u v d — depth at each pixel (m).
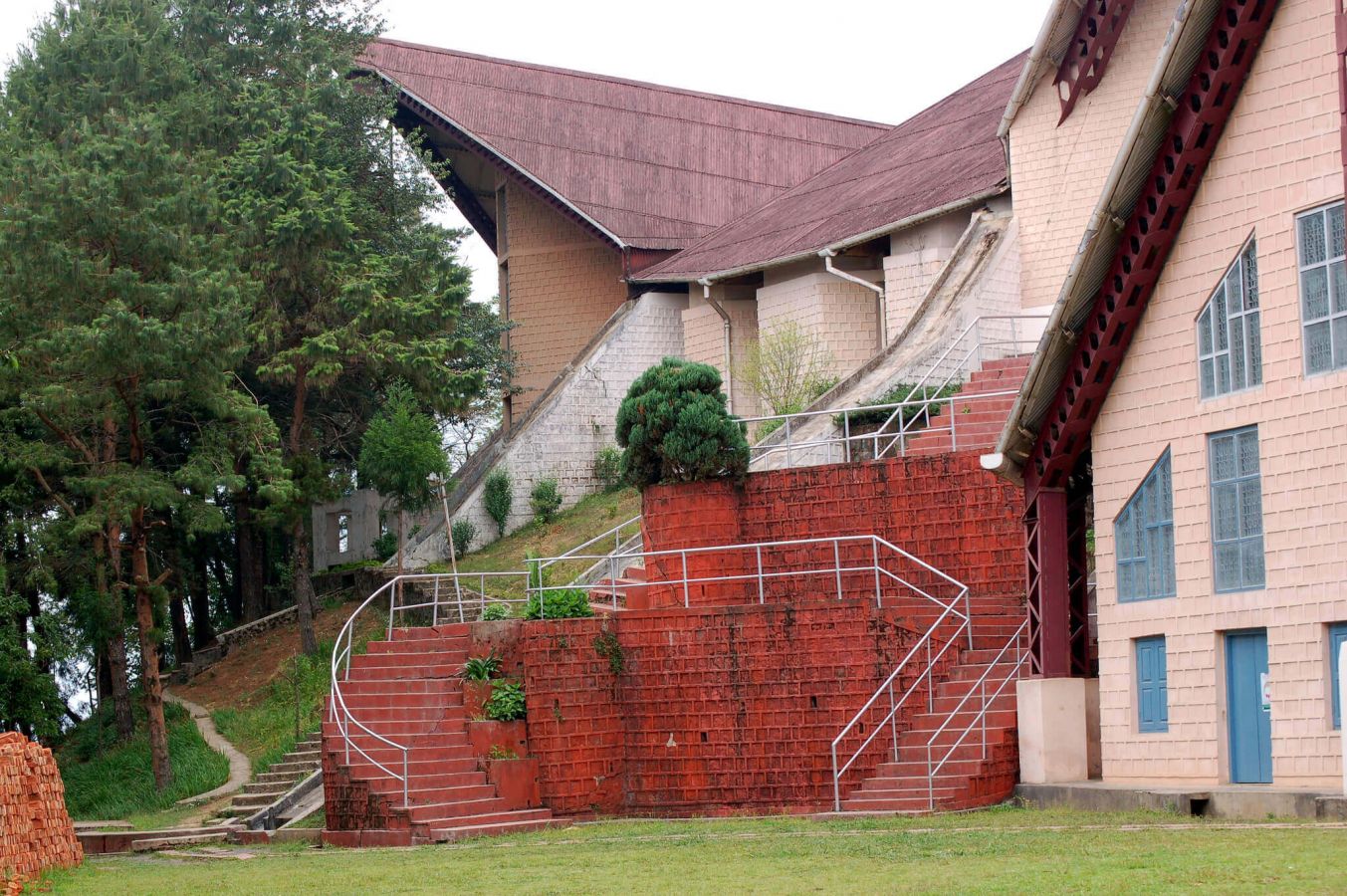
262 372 39.19
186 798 32.59
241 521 45.78
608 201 50.78
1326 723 20.30
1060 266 37.62
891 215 41.34
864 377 36.62
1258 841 17.00
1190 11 21.03
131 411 34.78
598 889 16.77
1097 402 23.28
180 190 34.72
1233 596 21.48
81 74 38.84
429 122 52.09
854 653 25.14
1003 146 40.81
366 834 24.56
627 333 47.97
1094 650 24.69
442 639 27.30
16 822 19.91
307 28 46.66
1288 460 20.88
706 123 54.72
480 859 20.62
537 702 26.20
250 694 39.84
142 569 34.81
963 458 27.88
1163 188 21.95
